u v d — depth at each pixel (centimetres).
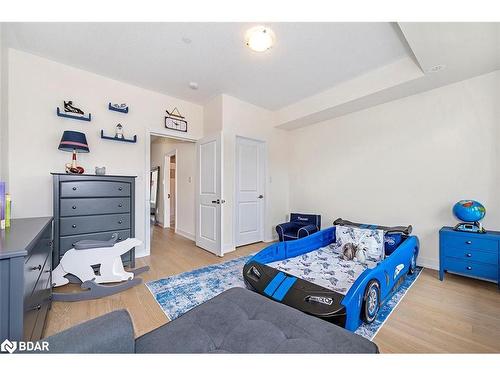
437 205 271
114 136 298
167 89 330
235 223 375
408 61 249
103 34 211
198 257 321
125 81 305
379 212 321
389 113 308
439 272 244
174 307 186
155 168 652
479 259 220
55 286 212
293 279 179
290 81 305
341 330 94
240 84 313
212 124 366
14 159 235
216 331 98
